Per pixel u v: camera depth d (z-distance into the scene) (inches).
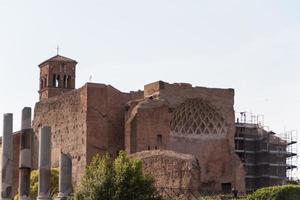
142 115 6407.5
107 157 4581.7
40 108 7450.8
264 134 7623.0
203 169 6806.1
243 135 7628.0
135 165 4397.1
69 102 6934.1
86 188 4318.4
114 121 6771.7
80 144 6643.7
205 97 6811.0
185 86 6737.2
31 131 4084.6
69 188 4303.6
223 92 6904.5
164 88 6648.6
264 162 7549.2
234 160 6781.5
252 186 7573.8
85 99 6624.0
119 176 4325.8
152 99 6540.4
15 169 7037.4
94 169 4443.9
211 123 6904.5
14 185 7012.8
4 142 4160.9
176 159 5457.7
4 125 4178.2
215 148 6860.2
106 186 4303.6
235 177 6727.4
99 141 6594.5
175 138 6717.5
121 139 6786.4
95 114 6609.3
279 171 7564.0
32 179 6112.2
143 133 6387.8
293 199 4217.5
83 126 6614.2
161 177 5536.4
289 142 7829.7
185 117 6811.0
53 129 7180.1
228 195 5088.6
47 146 3983.8
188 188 5285.4
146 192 4340.6
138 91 6983.3
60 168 4308.6
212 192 6112.2
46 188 3946.9
